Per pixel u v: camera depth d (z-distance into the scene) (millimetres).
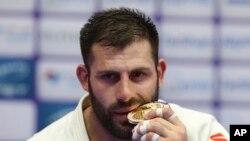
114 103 4438
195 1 9102
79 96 9164
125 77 4410
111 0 9000
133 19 4566
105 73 4434
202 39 9117
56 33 9078
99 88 4488
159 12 9055
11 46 9078
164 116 4344
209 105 9148
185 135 4289
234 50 9156
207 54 9133
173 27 9086
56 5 9039
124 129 4473
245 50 9141
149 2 9023
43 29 9055
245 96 9156
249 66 9141
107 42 4406
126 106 4418
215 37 9125
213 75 9141
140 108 4438
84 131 5062
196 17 9102
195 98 9125
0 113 9109
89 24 4648
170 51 9102
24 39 9078
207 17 9117
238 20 9133
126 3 9000
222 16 9125
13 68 9094
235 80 9156
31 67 9102
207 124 5523
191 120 5527
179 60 9102
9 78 9094
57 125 5285
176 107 5734
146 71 4461
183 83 9102
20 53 9086
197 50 9125
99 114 4574
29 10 9055
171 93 9109
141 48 4441
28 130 9156
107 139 4965
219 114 9156
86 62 4668
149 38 4527
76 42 9086
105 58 4422
